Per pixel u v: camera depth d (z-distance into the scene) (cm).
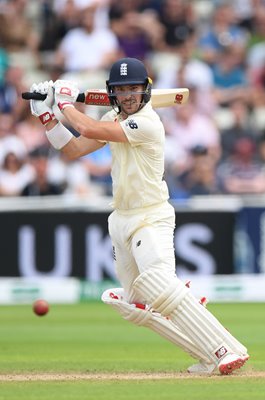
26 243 4372
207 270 4409
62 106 2127
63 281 4394
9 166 4728
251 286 4447
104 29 5450
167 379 2028
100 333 3256
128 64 2072
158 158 2092
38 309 3109
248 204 4428
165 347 2852
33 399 1739
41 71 5397
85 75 5303
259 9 5728
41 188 4772
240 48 5541
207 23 5631
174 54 5494
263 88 5494
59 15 5478
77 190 4797
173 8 5522
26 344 2934
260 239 4438
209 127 5100
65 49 5384
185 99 2203
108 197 4869
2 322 3616
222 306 4203
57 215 4369
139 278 2059
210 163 4928
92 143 2203
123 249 2141
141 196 2091
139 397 1752
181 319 2047
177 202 4394
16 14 5534
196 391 1827
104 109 4719
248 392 1809
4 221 4366
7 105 5125
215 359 2052
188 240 4391
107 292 2180
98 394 1798
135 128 2055
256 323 3491
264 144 5181
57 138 2208
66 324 3544
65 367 2331
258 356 2544
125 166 2095
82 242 4378
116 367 2328
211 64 5444
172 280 2044
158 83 5262
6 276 4384
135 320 2153
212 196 4894
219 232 4409
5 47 5466
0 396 1780
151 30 5469
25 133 4906
